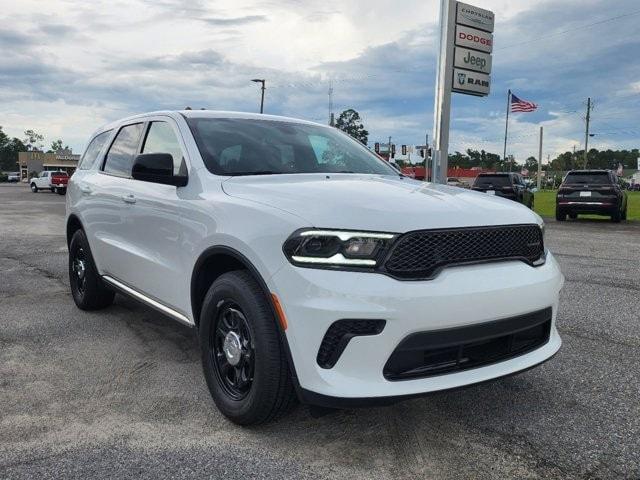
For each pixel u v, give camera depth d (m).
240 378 3.14
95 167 5.49
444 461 2.81
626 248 10.77
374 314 2.57
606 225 16.56
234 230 3.06
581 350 4.52
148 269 4.11
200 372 3.99
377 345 2.61
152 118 4.64
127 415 3.31
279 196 3.10
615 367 4.13
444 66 16.16
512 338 3.02
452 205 2.99
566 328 5.16
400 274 2.66
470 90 17.27
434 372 2.75
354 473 2.70
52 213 19.39
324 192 3.07
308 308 2.63
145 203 4.12
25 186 62.31
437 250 2.74
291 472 2.71
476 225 2.88
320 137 4.62
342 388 2.61
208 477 2.66
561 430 3.15
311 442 3.00
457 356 2.80
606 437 3.07
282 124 4.58
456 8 16.48
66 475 2.67
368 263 2.64
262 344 2.85
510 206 3.26
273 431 3.12
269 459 2.82
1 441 2.99
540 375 3.96
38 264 8.51
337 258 2.65
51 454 2.86
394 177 4.21
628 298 6.38
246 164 3.85
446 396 3.59
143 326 5.11
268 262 2.81
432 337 2.67
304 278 2.67
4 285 6.91
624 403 3.50
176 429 3.14
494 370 2.91
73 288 5.83
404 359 2.66
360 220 2.70
